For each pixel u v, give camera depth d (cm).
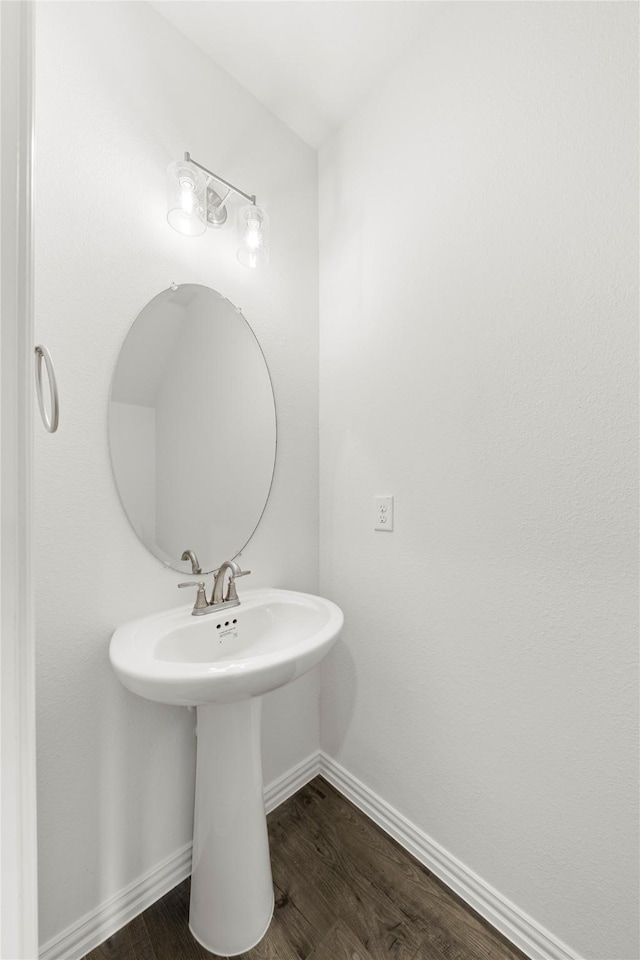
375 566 131
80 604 94
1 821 42
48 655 89
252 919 95
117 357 101
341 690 144
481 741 103
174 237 112
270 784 137
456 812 108
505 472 98
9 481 43
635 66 78
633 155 78
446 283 110
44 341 89
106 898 97
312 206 151
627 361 80
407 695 121
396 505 125
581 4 84
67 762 92
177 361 113
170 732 108
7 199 42
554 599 90
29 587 46
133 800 102
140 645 88
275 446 138
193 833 107
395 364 125
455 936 97
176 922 100
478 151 102
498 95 98
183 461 114
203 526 119
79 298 94
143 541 105
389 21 111
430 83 113
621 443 81
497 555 100
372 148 132
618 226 80
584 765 86
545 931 91
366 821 130
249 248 119
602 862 83
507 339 97
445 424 111
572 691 88
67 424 92
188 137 115
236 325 127
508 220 97
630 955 80
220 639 108
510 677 98
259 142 134
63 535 92
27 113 45
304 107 136
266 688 82
